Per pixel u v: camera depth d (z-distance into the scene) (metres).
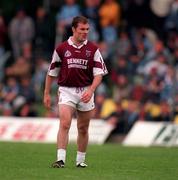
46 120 61.19
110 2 77.62
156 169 37.25
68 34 75.75
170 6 78.75
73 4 76.81
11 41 80.06
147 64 71.38
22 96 72.69
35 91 73.88
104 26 77.06
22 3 85.62
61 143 35.22
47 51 78.75
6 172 34.50
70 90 35.22
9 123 62.00
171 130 59.34
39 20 79.31
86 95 34.69
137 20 80.00
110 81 73.44
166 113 65.94
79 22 34.75
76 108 35.53
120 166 38.47
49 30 78.88
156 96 68.38
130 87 70.12
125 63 73.12
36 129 61.03
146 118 66.44
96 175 33.62
